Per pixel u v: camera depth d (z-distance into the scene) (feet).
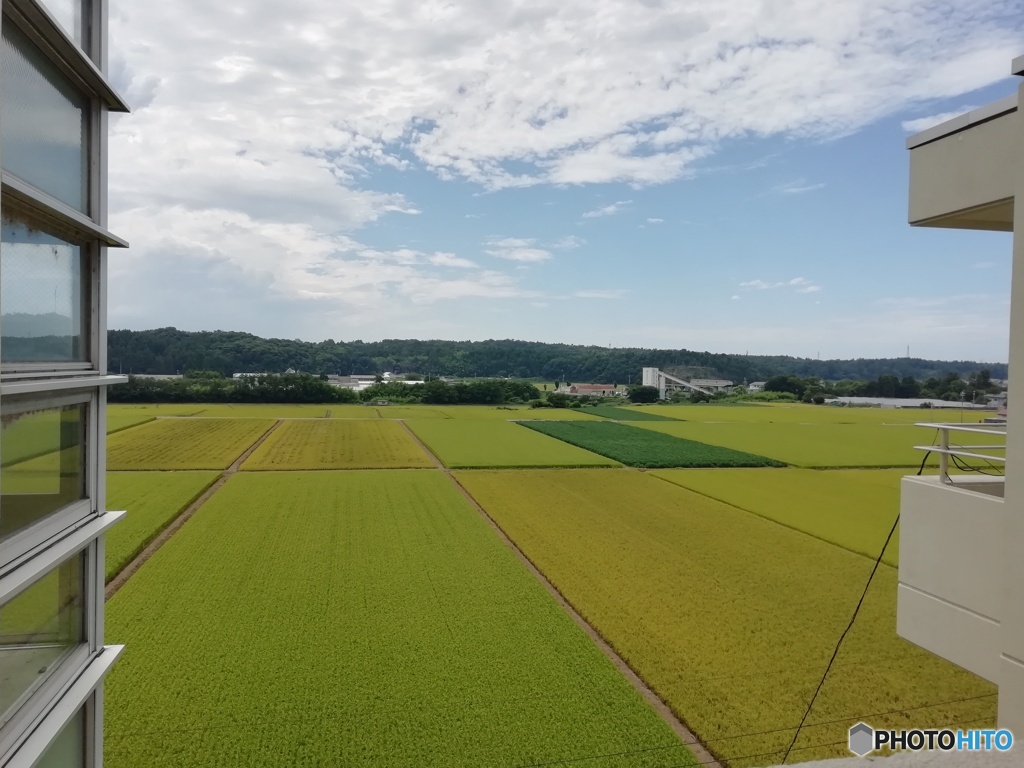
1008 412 18.56
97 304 18.57
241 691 43.19
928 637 22.80
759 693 44.34
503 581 67.36
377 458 162.20
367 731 38.75
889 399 437.99
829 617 58.54
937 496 22.57
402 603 60.34
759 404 420.36
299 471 140.26
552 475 141.18
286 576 67.67
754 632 54.95
